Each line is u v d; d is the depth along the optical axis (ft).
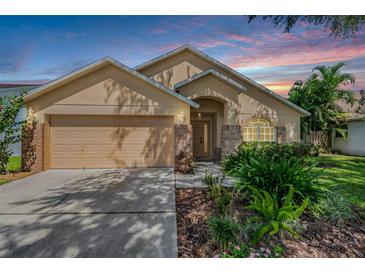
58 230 13.78
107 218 15.57
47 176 28.73
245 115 46.85
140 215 16.11
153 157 34.76
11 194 21.06
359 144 56.13
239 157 30.19
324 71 62.49
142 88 33.60
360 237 13.24
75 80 32.60
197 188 22.84
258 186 17.78
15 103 30.68
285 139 47.29
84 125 33.60
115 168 34.12
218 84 39.32
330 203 16.01
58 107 32.37
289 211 14.01
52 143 33.17
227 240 12.36
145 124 34.60
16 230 13.75
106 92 33.06
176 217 15.85
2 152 31.07
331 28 30.12
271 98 47.34
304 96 63.26
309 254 11.75
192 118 47.73
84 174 29.89
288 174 17.84
